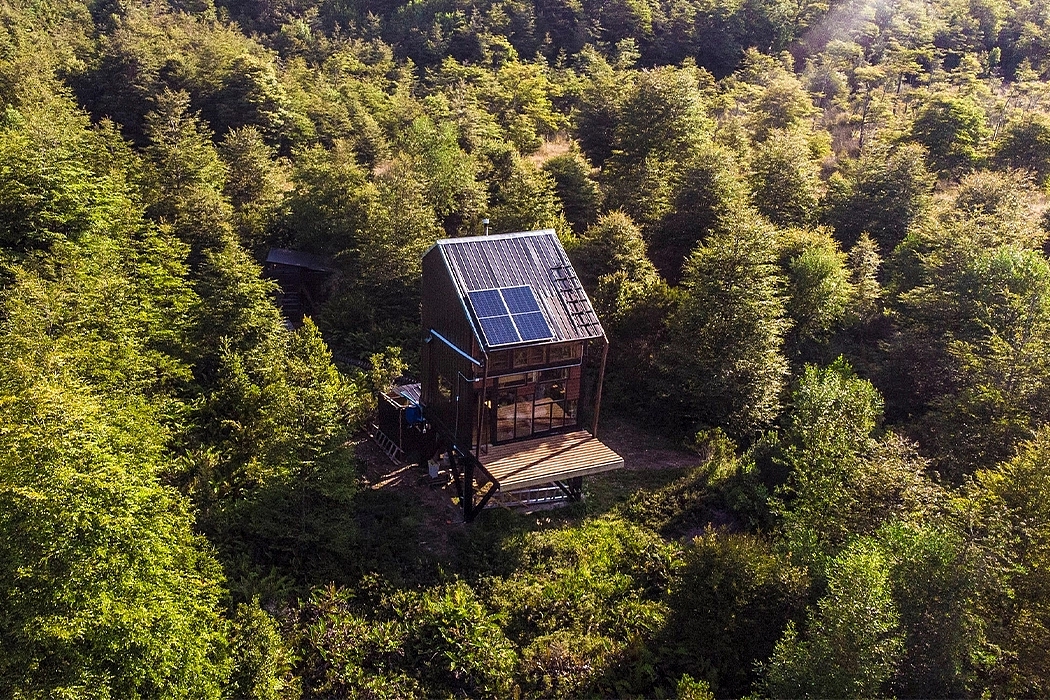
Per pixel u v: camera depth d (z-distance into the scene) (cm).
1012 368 3309
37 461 1716
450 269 2873
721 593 2361
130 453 2192
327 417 2742
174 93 6800
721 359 3578
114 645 1678
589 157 6275
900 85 8681
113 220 4044
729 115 7506
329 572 2627
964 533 2125
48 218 3675
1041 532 2170
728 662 2338
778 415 3712
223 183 5491
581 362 2984
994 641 2131
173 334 3331
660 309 4025
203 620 2047
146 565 1848
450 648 2402
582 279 4256
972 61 8744
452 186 5225
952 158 6300
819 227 4878
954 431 3291
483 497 2944
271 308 3528
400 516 2962
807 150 5550
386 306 4384
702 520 3097
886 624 1841
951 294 4006
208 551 2353
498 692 2292
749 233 3756
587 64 8850
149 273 3625
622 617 2598
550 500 3138
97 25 8838
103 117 6681
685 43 9525
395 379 3762
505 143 6244
